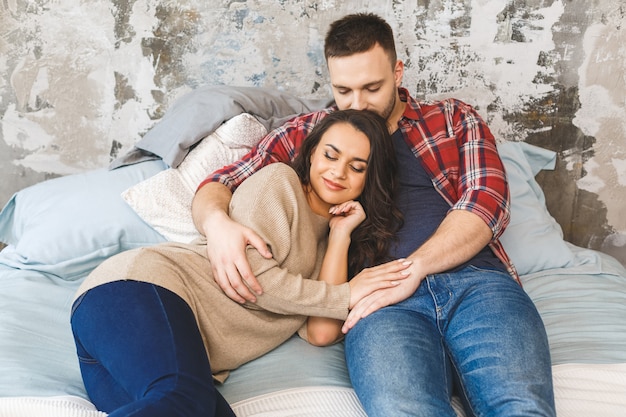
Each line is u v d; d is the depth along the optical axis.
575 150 2.66
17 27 2.60
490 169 1.85
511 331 1.46
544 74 2.59
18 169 2.75
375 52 1.84
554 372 1.58
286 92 2.59
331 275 1.70
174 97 2.67
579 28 2.54
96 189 2.13
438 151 1.93
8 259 2.06
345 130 1.72
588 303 1.97
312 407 1.44
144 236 2.05
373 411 1.36
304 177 1.81
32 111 2.68
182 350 1.27
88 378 1.42
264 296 1.55
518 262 2.20
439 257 1.66
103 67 2.64
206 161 2.15
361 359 1.47
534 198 2.41
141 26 2.60
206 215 1.65
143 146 2.25
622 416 1.43
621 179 2.67
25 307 1.77
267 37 2.61
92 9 2.58
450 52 2.60
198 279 1.52
